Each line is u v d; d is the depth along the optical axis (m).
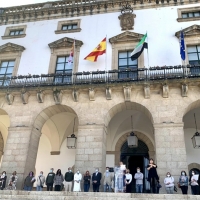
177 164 14.00
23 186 15.13
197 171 19.73
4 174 14.35
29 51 20.39
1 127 22.64
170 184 12.59
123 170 12.87
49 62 19.42
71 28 21.09
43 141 23.02
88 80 17.16
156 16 19.72
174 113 15.23
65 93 16.98
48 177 14.33
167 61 17.47
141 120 20.25
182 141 14.48
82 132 15.82
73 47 18.30
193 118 19.64
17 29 22.14
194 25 18.06
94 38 19.73
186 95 15.49
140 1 20.58
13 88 17.36
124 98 16.12
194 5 19.64
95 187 13.30
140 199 11.05
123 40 18.77
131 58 16.94
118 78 17.16
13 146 16.28
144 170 20.05
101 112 16.11
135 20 19.89
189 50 17.80
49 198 11.55
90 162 14.95
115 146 20.95
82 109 16.44
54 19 21.81
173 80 15.37
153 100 15.80
